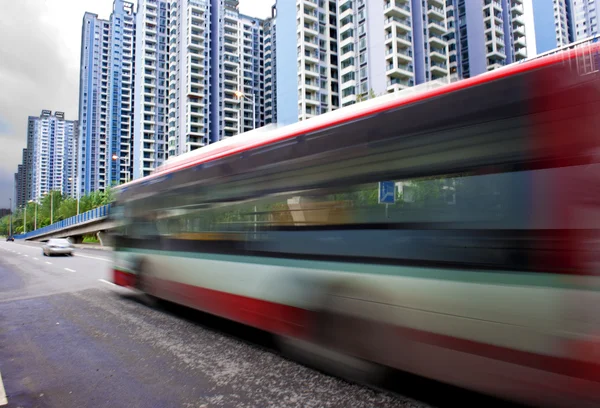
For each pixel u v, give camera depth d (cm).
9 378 454
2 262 2150
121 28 12875
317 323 430
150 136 9750
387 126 373
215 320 728
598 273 246
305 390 400
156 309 832
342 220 410
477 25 7006
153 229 797
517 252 282
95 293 1046
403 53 6222
